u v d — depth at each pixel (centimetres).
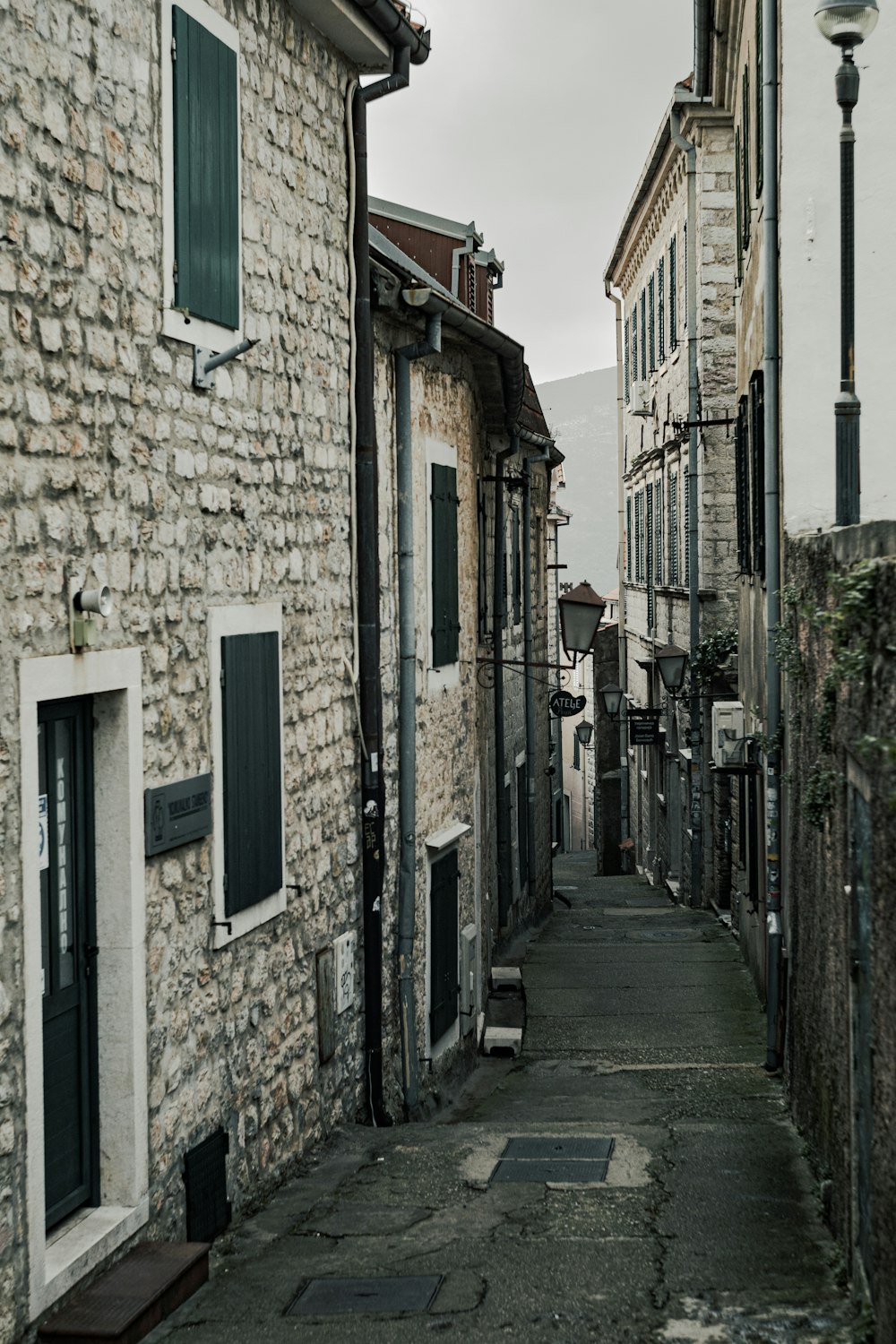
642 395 2784
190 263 668
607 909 2417
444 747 1166
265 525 781
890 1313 491
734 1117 980
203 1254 618
